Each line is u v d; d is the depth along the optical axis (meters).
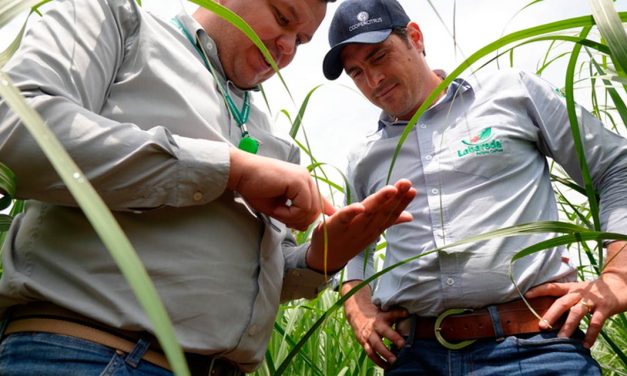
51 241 0.81
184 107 0.91
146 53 0.93
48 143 0.29
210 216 0.89
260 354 0.99
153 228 0.83
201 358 0.87
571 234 0.84
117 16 0.93
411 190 0.92
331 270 1.12
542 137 1.53
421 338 1.42
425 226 1.48
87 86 0.83
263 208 0.87
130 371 0.77
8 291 0.79
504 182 1.45
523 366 1.25
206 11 1.12
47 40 0.82
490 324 1.32
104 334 0.77
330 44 1.85
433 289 1.40
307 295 1.20
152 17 1.01
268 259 1.00
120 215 0.82
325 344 1.80
